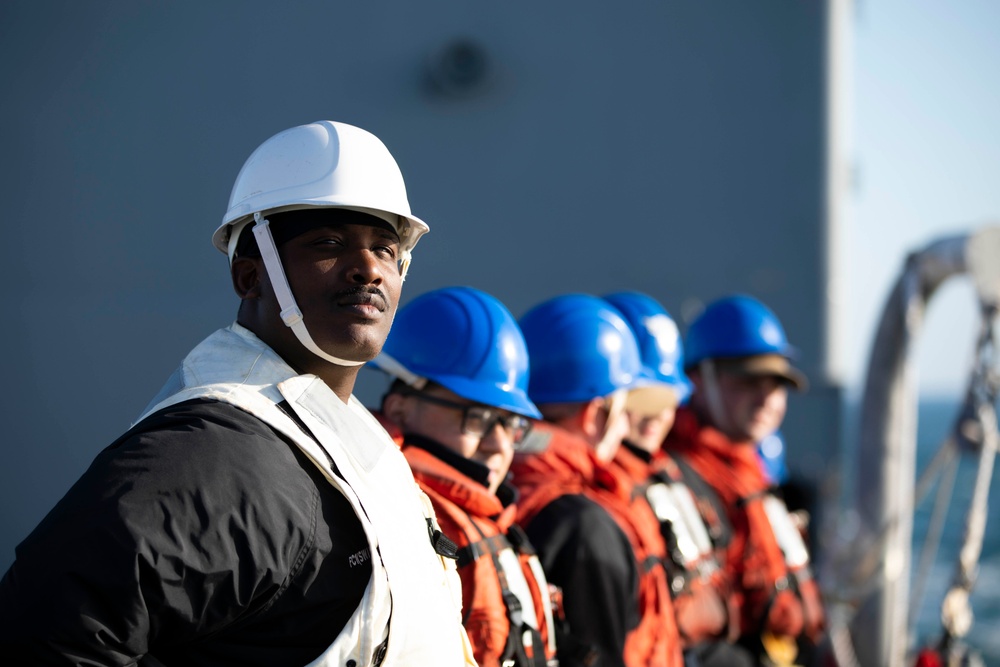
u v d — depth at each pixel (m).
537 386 4.23
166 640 1.71
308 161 2.08
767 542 5.56
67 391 6.61
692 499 4.88
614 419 4.28
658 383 4.79
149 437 1.74
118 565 1.59
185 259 6.72
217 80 6.89
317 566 1.80
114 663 1.60
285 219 2.05
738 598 5.45
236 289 2.14
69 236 6.73
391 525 1.90
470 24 7.24
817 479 7.73
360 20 7.10
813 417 7.81
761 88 7.52
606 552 3.44
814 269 7.53
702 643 4.61
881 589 6.48
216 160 6.81
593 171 7.36
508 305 7.22
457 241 7.21
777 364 5.96
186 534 1.65
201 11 6.91
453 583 2.19
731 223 7.48
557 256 7.30
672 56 7.46
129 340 6.65
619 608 3.44
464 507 3.10
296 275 2.03
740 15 7.52
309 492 1.83
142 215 6.75
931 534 5.91
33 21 6.85
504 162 7.27
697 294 7.37
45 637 1.57
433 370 3.29
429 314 3.42
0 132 6.78
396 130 7.12
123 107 6.83
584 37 7.39
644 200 7.41
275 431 1.87
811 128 7.47
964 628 5.47
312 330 2.03
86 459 6.57
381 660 1.83
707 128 7.47
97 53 6.85
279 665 1.78
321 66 7.01
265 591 1.75
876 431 6.63
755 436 5.93
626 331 4.40
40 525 1.67
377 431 2.16
